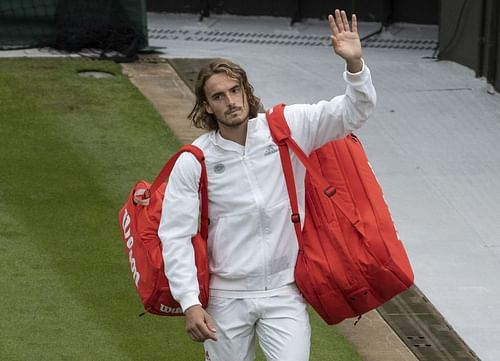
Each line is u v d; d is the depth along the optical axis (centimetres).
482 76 3381
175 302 1405
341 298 1387
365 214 1385
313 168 1363
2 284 2080
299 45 3828
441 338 1933
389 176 2658
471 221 2423
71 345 1872
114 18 3612
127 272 2148
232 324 1411
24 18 3575
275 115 1381
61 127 2919
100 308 2006
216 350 1435
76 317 1969
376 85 3350
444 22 3578
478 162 2755
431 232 2367
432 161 2758
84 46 3597
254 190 1371
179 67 3494
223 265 1397
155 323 1962
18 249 2233
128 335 1916
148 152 2773
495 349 1895
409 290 2108
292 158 1387
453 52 3566
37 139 2836
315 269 1375
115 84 3278
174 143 2831
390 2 3925
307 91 3278
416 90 3303
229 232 1385
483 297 2088
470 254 2267
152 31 3947
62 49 3581
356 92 1343
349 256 1367
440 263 2225
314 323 1984
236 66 1359
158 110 3073
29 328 1922
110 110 3056
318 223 1395
